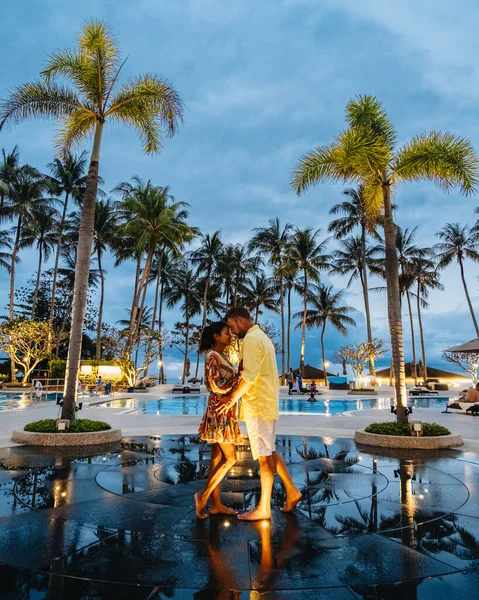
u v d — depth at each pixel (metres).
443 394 29.56
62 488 4.54
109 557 2.79
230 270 47.69
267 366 3.67
